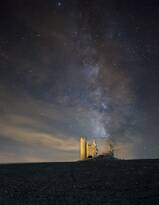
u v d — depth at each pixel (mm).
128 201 19344
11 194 21062
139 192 20672
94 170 26000
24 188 22109
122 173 24656
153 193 20359
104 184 22375
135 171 24906
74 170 26328
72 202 19531
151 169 25141
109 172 25141
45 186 22438
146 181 22469
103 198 19938
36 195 20828
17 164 29828
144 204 18844
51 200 19953
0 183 23141
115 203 19109
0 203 19688
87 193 20875
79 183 22828
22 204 19438
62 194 20875
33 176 24781
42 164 29469
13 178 24297
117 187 21719
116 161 29656
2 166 28750
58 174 25188
